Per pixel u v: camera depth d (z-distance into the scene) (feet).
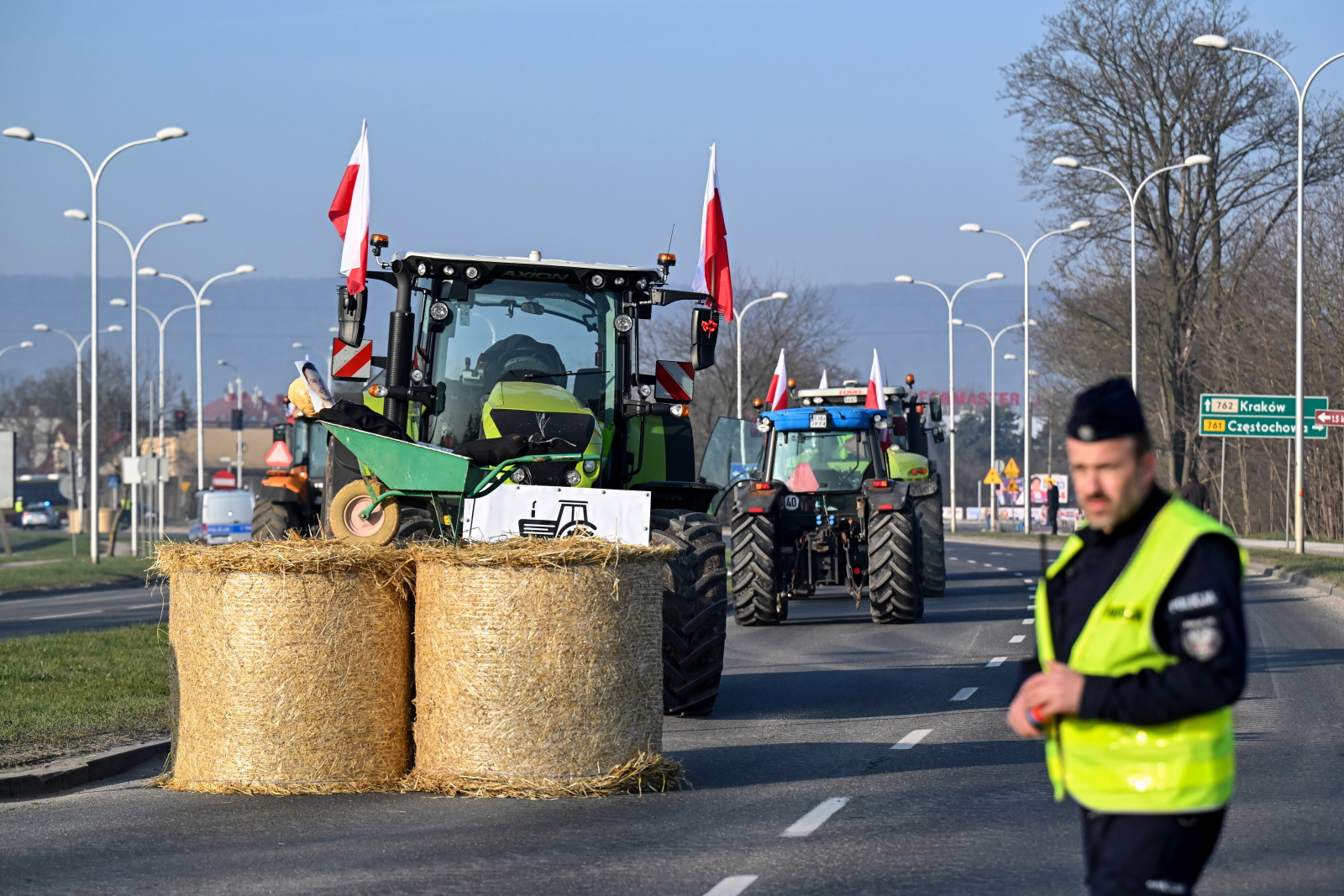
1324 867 30.17
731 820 35.42
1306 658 71.67
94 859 31.83
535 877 29.94
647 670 39.34
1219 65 221.66
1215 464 248.93
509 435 52.60
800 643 82.48
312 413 45.29
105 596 141.79
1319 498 239.30
